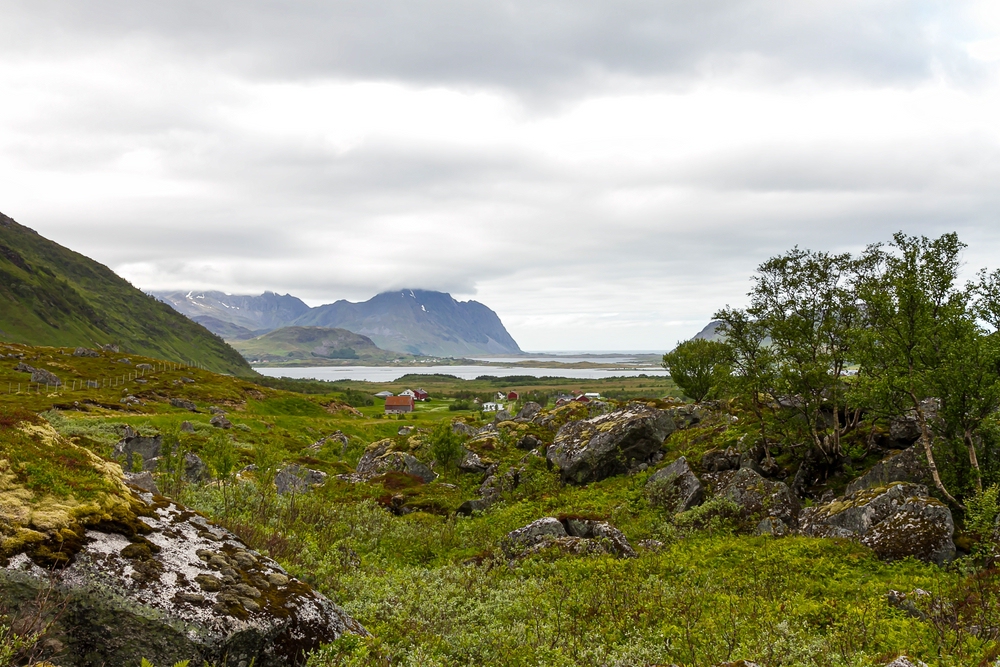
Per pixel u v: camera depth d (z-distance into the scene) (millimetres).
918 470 29109
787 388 35000
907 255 30125
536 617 15906
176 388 127562
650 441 44000
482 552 25984
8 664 8328
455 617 15734
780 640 13500
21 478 10859
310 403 144125
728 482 33281
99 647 9281
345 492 41406
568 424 50219
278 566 12742
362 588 16562
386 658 11594
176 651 9422
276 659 10367
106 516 11180
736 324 38625
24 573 9195
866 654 13188
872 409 31891
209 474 38562
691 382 66312
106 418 70938
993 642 13562
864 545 23656
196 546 11938
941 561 21859
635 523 32406
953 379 27328
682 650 13906
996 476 26703
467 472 49781
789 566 22281
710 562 24047
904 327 28969
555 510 35750
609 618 16469
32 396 94938
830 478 34875
